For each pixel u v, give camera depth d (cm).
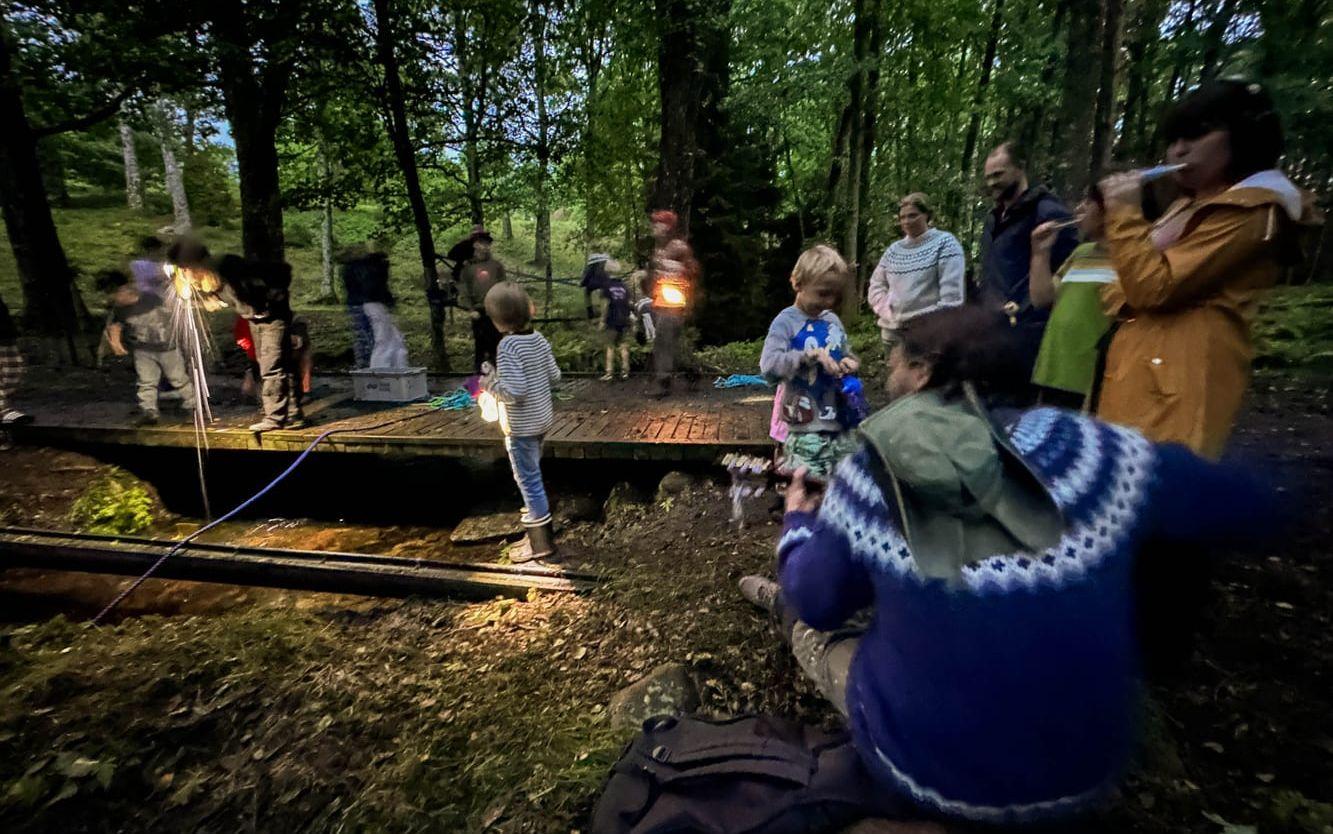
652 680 255
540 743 239
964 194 1199
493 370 393
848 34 1193
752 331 1263
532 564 384
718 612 302
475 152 1084
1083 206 247
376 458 602
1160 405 184
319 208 1062
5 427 601
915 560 110
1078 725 109
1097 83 650
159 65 766
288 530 539
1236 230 166
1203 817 177
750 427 544
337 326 1334
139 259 593
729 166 1220
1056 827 117
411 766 233
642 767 157
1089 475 113
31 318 938
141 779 240
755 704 242
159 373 614
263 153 992
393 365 689
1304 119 740
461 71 1002
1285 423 467
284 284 559
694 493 462
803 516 156
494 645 308
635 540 402
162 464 609
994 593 107
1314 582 262
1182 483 117
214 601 397
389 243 1145
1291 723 203
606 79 1216
